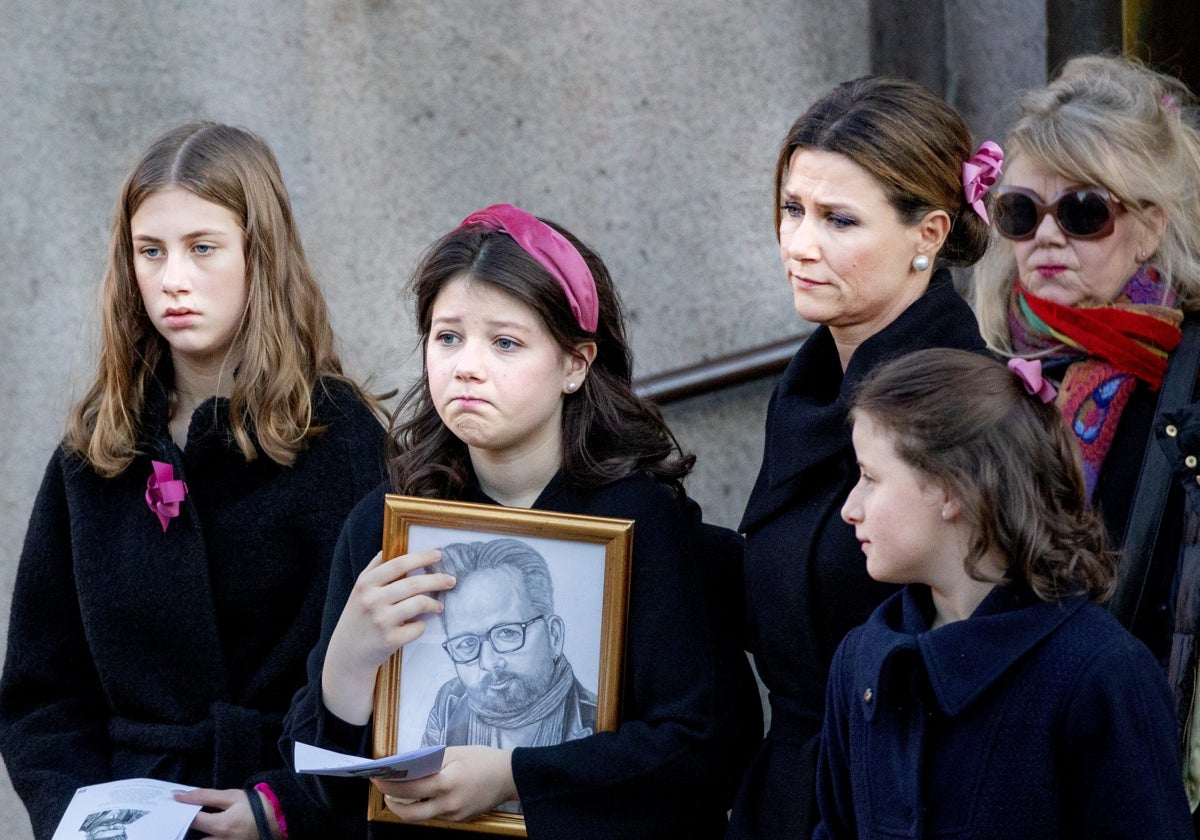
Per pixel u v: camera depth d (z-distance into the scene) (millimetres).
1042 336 8922
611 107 13383
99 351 9492
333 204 13602
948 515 6262
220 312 9008
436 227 13578
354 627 7492
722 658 7938
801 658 7551
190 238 8898
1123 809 5938
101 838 8016
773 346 12883
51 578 9359
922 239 7414
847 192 7258
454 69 13516
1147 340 8430
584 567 7531
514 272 7422
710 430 13398
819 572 7410
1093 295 8656
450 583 7512
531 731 7492
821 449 7480
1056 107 8742
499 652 7539
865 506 6391
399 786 7305
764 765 7688
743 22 13195
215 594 9039
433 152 13555
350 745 7645
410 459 8031
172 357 9414
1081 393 8555
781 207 7805
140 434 9180
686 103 13297
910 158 7238
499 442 7551
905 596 6656
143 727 9016
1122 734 5965
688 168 13320
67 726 9203
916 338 7449
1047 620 6145
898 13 13289
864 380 6762
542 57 13438
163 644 9000
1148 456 7859
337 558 8156
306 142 13562
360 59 13539
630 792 7363
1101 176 8406
